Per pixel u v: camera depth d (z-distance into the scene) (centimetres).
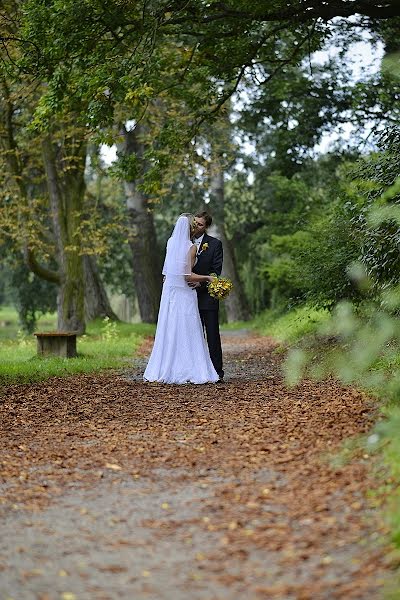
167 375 1387
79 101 1642
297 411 969
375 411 862
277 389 1220
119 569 499
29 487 691
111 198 4028
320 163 2747
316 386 1176
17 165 2644
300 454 744
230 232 4422
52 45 1552
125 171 1839
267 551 515
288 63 1859
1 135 2591
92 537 558
